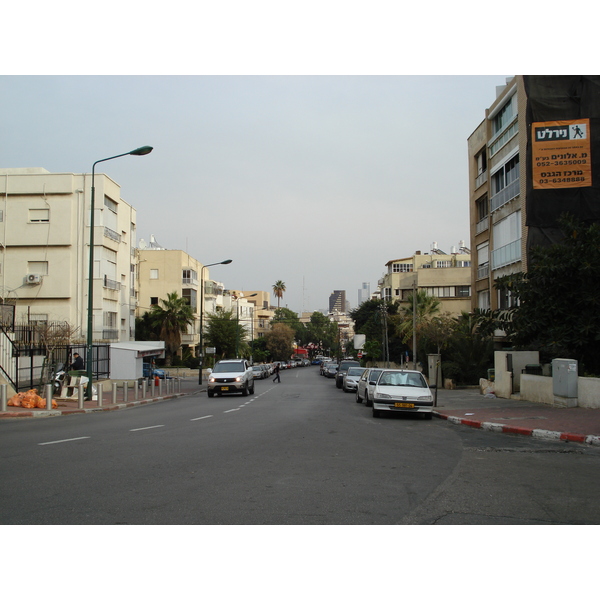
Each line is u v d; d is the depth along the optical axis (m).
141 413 18.67
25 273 39.47
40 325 28.88
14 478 7.35
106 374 37.09
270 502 6.25
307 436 11.94
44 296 39.28
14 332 23.77
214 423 14.59
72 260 39.50
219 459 8.89
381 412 18.66
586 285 18.95
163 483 7.11
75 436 11.77
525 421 14.40
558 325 19.36
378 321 63.22
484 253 34.47
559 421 14.12
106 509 5.90
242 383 27.55
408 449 10.49
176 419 15.92
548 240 24.09
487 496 6.73
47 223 39.62
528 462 9.20
